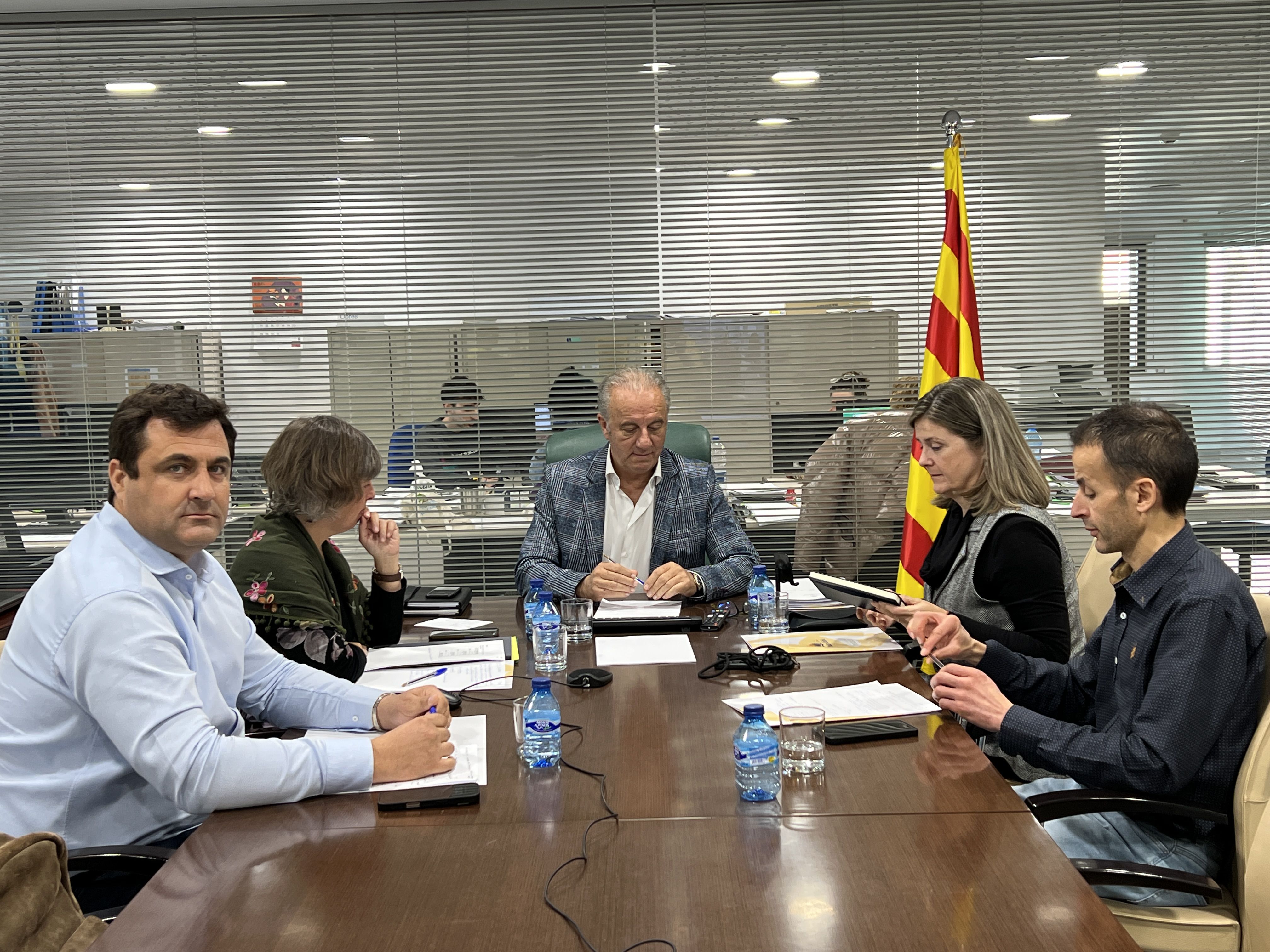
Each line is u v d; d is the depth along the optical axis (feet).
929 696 6.31
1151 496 5.74
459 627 8.82
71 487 14.05
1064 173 13.56
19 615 5.24
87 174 13.78
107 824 5.26
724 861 4.04
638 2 13.39
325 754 4.91
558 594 9.32
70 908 4.25
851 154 13.65
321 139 13.71
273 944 3.50
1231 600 5.49
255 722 6.35
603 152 13.71
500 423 14.02
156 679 4.90
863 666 7.07
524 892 3.82
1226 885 5.61
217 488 5.41
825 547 13.58
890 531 13.51
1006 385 13.88
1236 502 13.39
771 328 13.91
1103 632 6.44
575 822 4.48
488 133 13.69
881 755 5.28
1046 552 7.22
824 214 13.74
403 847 4.27
